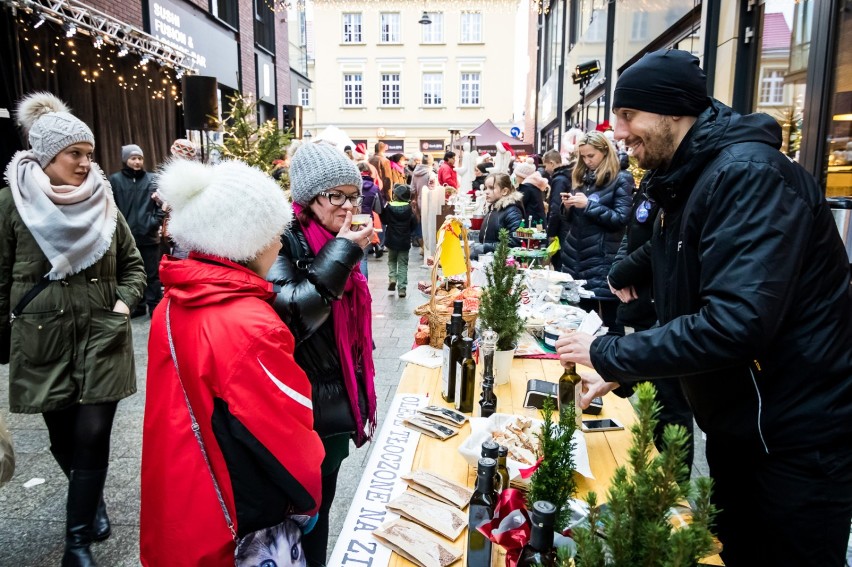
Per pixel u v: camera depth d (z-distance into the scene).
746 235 1.18
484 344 1.98
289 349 1.22
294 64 28.14
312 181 1.75
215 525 1.17
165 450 1.19
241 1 12.96
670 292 1.48
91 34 6.92
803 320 1.27
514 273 2.21
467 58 33.53
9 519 2.57
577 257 4.02
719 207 1.24
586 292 3.54
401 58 33.66
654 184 1.45
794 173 1.25
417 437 1.84
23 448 3.21
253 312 1.19
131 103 8.59
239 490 1.17
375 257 10.45
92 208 2.17
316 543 2.00
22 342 2.11
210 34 11.19
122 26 7.45
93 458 2.17
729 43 5.55
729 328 1.14
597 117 12.40
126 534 2.47
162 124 9.46
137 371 4.41
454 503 1.46
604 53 11.34
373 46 33.53
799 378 1.27
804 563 1.32
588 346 1.38
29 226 2.04
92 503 2.16
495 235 4.98
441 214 7.84
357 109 34.19
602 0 11.62
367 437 1.97
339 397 1.82
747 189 1.21
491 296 2.20
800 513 1.29
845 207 3.33
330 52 33.66
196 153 6.01
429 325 2.67
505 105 33.94
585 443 1.64
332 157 1.77
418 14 33.03
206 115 7.36
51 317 2.11
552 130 21.33
